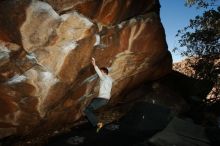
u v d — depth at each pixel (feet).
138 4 22.08
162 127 26.09
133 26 22.99
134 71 28.09
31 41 17.01
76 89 22.50
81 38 19.20
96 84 24.40
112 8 19.97
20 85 17.99
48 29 17.26
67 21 17.76
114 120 28.30
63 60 19.17
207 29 42.57
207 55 43.47
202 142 22.35
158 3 24.75
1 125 18.78
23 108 19.04
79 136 23.35
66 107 22.90
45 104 20.20
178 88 37.14
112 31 21.54
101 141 22.35
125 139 22.89
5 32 15.70
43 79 18.88
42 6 16.49
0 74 16.94
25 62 17.53
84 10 18.35
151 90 33.86
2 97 17.72
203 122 30.89
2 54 16.40
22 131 20.35
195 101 36.22
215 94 42.73
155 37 25.75
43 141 22.24
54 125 23.48
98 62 22.63
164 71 33.73
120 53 24.09
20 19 15.94
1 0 15.01
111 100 29.17
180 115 31.19
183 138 22.56
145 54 26.61
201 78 43.83
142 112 28.68
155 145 21.22
